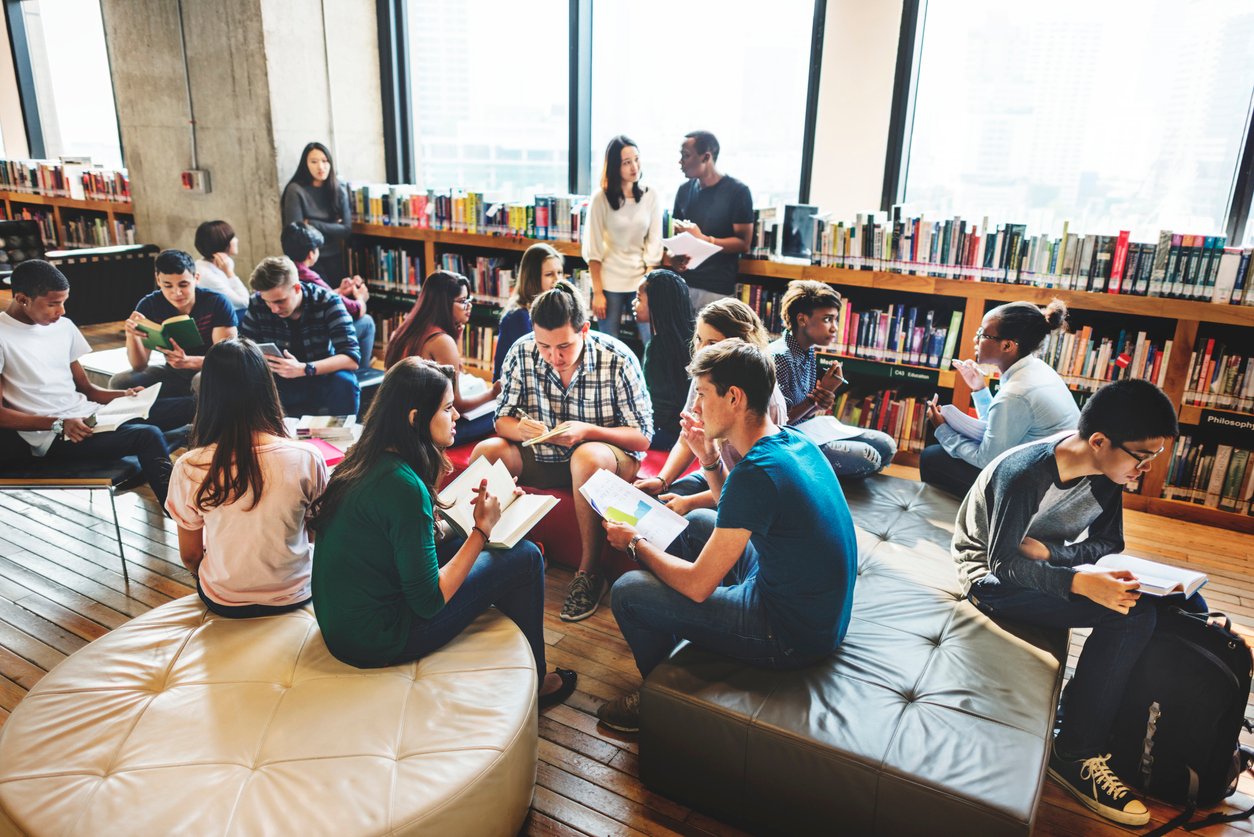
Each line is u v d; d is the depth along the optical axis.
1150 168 4.32
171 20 6.25
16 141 9.03
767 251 4.70
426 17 6.31
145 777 1.64
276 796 1.61
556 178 6.12
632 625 2.26
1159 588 2.04
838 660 2.13
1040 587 2.14
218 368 1.99
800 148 5.12
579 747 2.36
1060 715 2.42
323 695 1.87
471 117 6.35
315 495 2.12
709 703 1.98
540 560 2.38
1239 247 3.64
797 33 4.96
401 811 1.61
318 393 3.96
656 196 4.74
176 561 3.33
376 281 6.31
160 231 6.98
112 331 6.85
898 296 4.77
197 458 2.06
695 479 3.12
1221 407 3.80
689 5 5.29
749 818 2.01
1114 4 4.20
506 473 2.43
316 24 6.08
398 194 6.00
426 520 1.93
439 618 2.08
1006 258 4.04
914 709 1.95
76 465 3.14
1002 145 4.62
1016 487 2.16
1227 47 4.01
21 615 2.93
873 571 2.61
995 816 1.67
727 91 5.29
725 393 2.02
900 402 4.48
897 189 4.85
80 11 8.11
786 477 1.96
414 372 1.94
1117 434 2.01
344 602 1.91
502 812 1.82
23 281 3.21
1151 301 3.78
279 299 3.83
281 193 6.14
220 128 6.27
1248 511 3.84
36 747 1.72
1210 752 2.13
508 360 3.17
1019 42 4.43
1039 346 2.94
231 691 1.86
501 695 1.94
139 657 1.98
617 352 3.06
